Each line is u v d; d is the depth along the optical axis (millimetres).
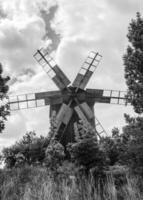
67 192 7379
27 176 11508
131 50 13602
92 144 18453
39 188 7781
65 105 30594
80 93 31688
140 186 7715
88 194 7309
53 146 18750
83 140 18484
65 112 30281
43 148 26906
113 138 20734
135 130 12852
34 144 27500
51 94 32250
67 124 29906
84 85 32219
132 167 12109
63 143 29047
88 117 30625
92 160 17594
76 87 31891
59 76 32312
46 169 15719
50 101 32281
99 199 7230
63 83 32031
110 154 20328
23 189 8750
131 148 12602
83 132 19828
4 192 8570
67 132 29688
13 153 27375
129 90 13320
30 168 15281
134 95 13164
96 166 16922
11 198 8242
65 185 7906
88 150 18078
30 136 30984
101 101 32219
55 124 22953
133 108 13312
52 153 18172
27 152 27156
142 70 13297
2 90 17953
